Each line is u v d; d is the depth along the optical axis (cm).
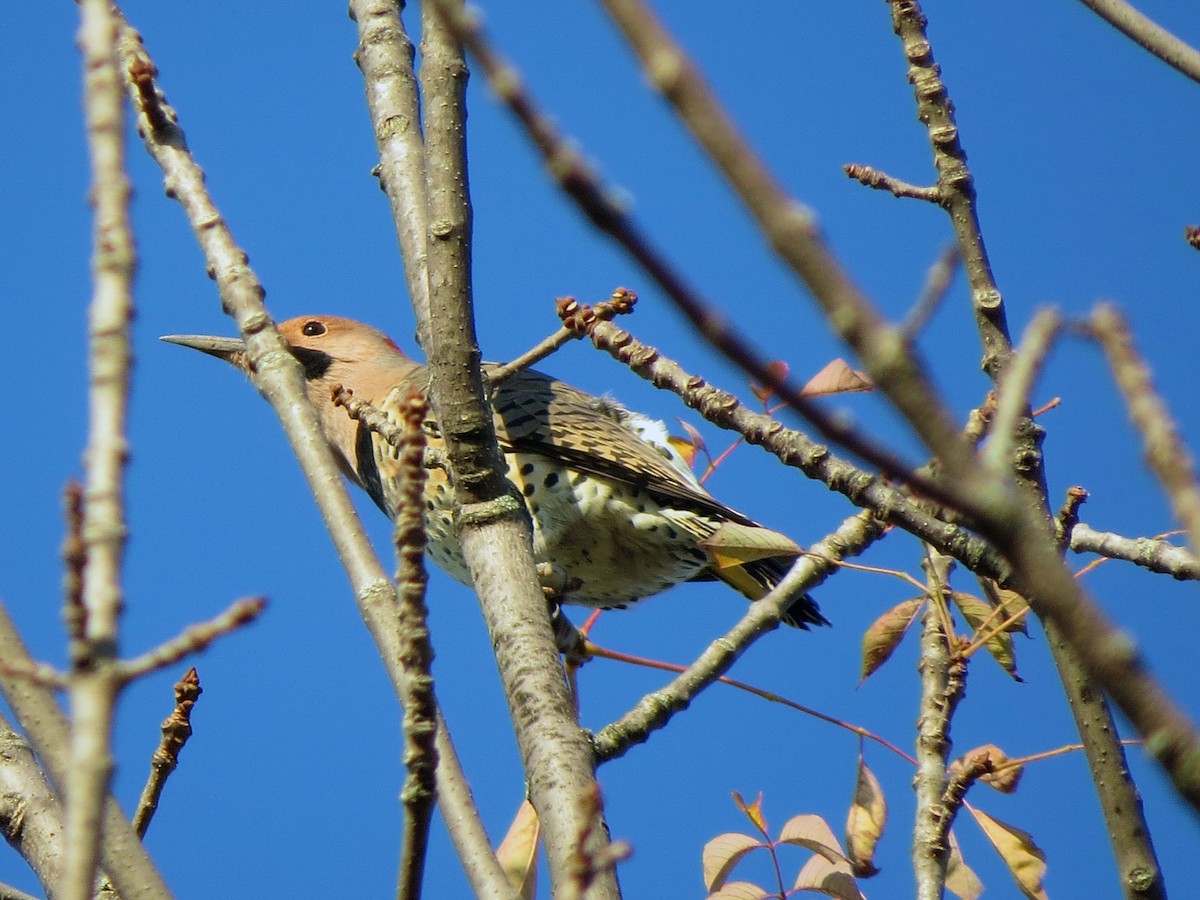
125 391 493
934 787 872
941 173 877
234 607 458
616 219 366
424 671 573
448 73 813
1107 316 481
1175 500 440
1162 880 727
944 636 944
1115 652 384
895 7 912
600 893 653
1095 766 740
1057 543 770
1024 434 794
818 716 930
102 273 510
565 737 727
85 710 446
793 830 916
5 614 700
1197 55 813
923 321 547
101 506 468
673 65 366
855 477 786
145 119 1018
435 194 811
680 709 854
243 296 945
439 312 806
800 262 372
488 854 689
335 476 860
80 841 431
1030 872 905
